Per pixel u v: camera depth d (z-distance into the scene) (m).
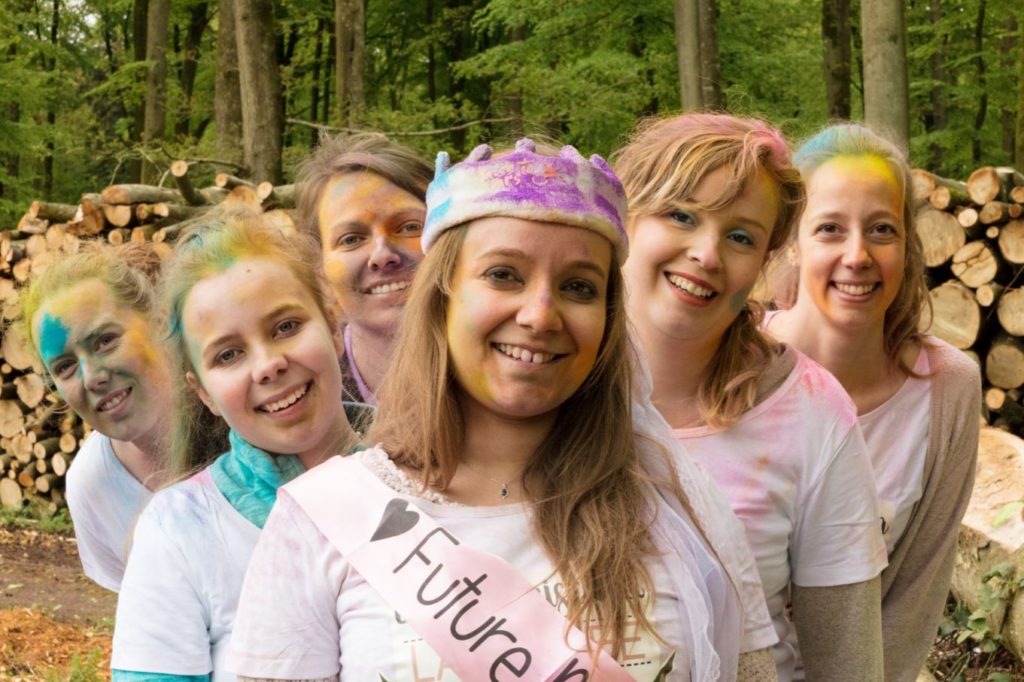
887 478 2.61
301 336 2.03
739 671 1.79
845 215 2.57
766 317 2.81
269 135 12.18
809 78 16.67
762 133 2.21
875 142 2.63
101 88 19.81
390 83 22.55
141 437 2.48
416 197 2.85
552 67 16.30
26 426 8.62
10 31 17.84
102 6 23.69
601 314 1.68
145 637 1.91
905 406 2.64
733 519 1.83
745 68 15.29
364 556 1.63
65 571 7.11
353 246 2.80
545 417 1.75
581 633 1.58
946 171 19.00
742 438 2.18
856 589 2.19
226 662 1.69
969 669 4.39
